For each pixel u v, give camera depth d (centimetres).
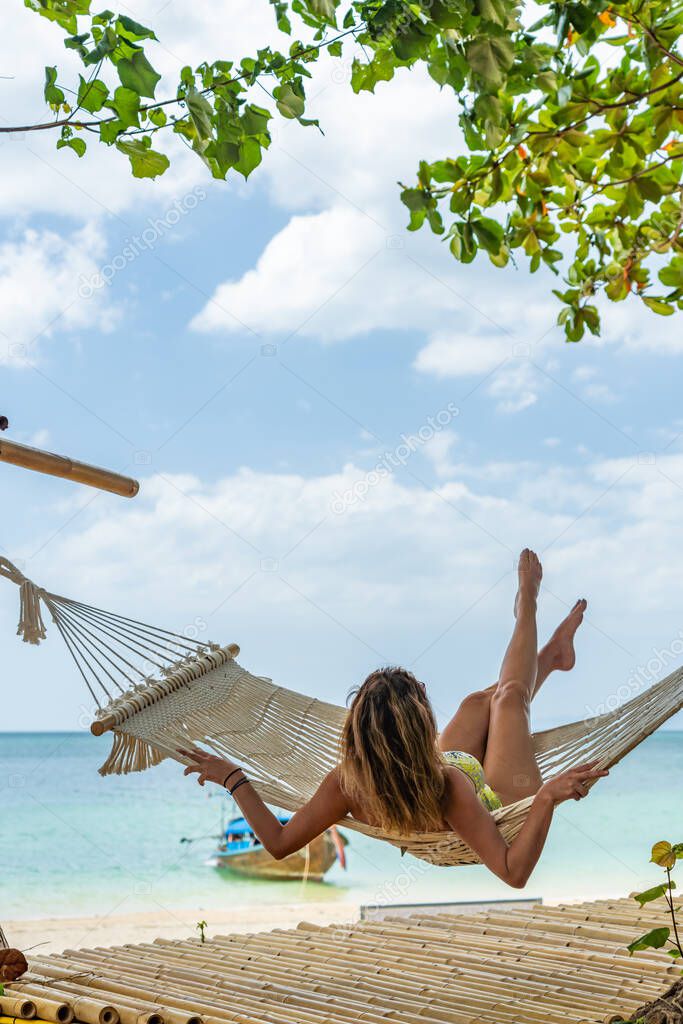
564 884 1543
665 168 320
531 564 320
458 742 286
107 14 245
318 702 280
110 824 1559
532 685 297
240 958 289
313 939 315
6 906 1472
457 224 296
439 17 238
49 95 253
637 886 1536
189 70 253
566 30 244
